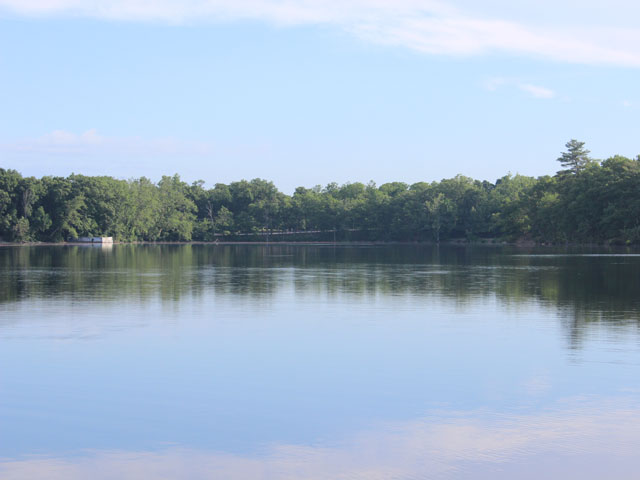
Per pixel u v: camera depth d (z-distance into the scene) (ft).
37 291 119.44
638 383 52.26
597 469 36.01
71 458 37.68
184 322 82.58
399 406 46.78
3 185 559.38
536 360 60.39
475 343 68.54
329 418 44.24
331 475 35.29
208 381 53.36
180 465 36.68
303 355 62.95
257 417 44.47
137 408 46.32
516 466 36.42
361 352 64.34
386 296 111.75
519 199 528.63
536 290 120.47
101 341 69.72
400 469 36.06
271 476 35.22
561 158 520.83
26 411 45.68
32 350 64.90
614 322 81.15
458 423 43.16
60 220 579.07
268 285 133.28
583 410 45.57
